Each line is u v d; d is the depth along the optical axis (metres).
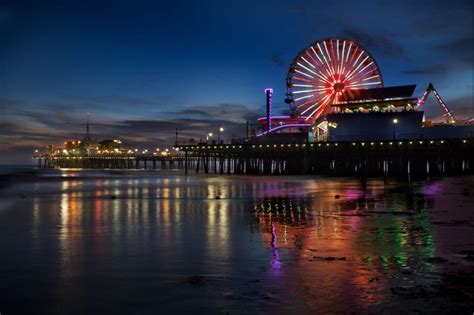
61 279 10.52
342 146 80.44
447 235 16.23
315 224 19.80
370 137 82.38
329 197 35.28
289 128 109.62
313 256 12.80
